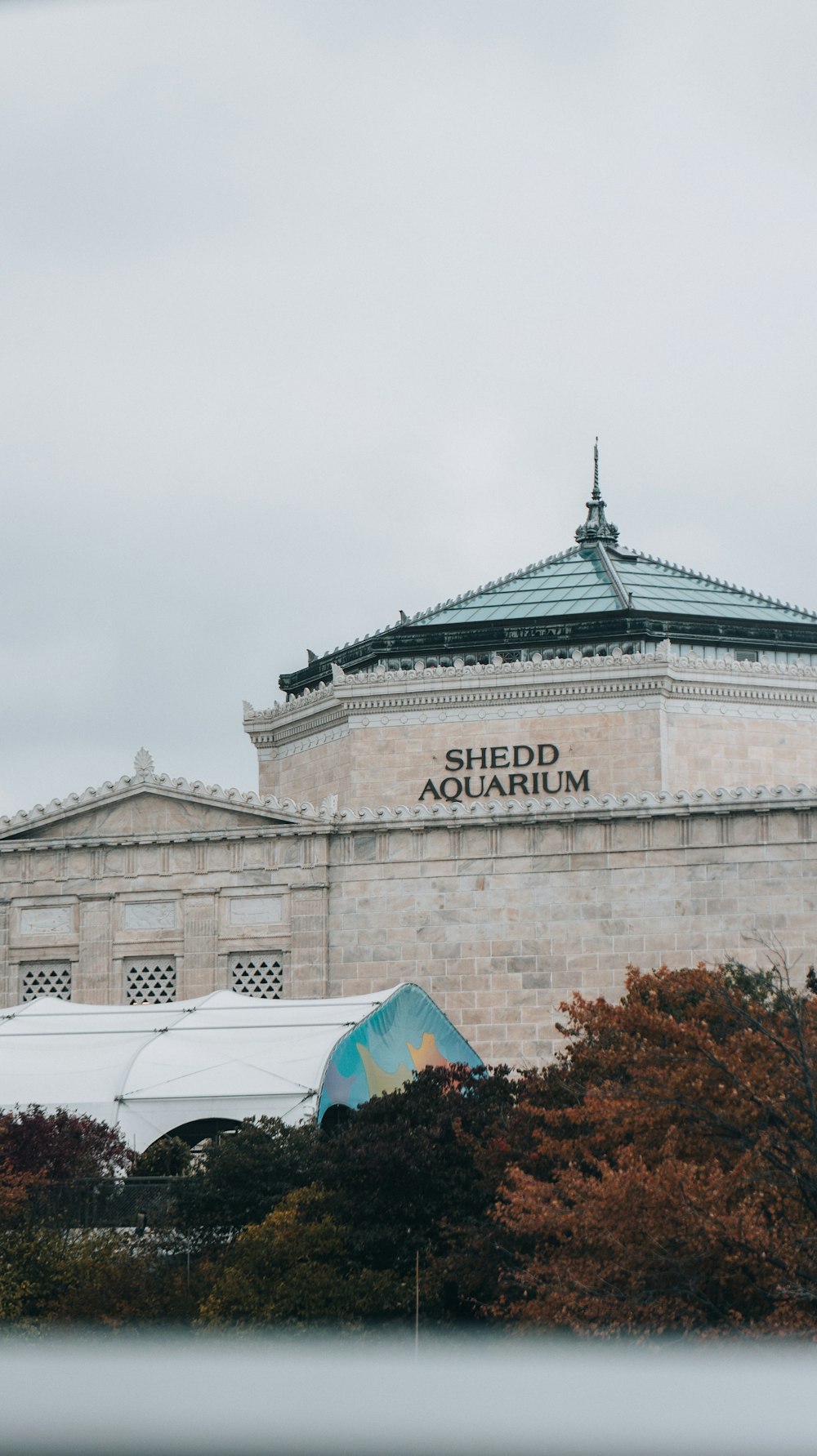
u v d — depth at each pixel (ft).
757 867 196.34
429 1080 154.40
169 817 215.31
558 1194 123.03
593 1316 106.63
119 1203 148.97
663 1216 109.19
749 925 195.52
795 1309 103.55
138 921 214.48
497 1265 128.98
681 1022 138.00
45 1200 146.61
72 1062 179.93
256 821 212.64
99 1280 129.49
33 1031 189.37
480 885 204.44
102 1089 173.58
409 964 204.95
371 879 207.92
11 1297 129.90
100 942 214.90
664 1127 122.21
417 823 206.69
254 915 211.20
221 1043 180.45
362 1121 151.74
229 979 211.20
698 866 198.08
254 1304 124.67
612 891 200.23
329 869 209.26
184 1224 145.59
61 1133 160.35
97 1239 139.13
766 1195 112.88
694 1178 112.68
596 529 277.44
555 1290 108.37
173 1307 128.16
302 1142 151.33
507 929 202.69
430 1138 143.95
